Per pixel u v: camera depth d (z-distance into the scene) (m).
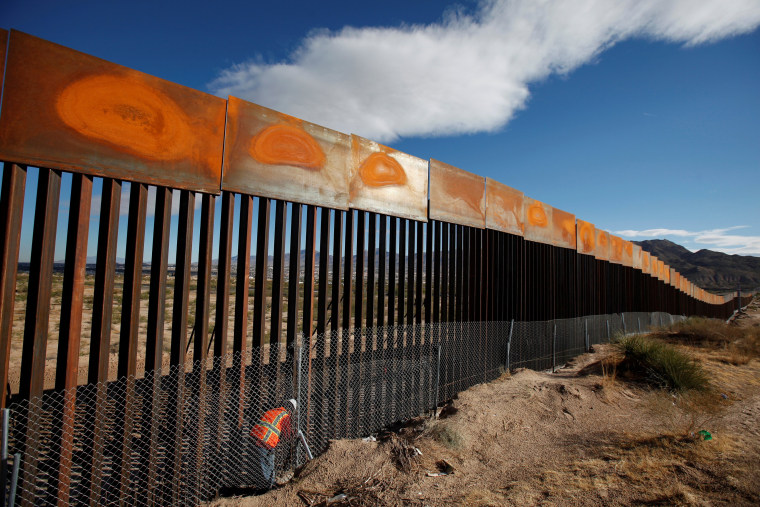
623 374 8.95
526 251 11.45
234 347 4.86
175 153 4.33
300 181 5.50
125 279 4.13
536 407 6.82
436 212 7.87
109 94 3.92
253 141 5.01
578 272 14.26
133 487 4.18
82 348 11.62
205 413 4.54
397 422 6.84
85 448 3.81
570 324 13.04
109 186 4.02
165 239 4.35
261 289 5.10
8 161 3.41
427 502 3.99
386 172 6.88
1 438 3.05
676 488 4.02
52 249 3.67
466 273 8.88
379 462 4.76
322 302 5.79
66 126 3.66
